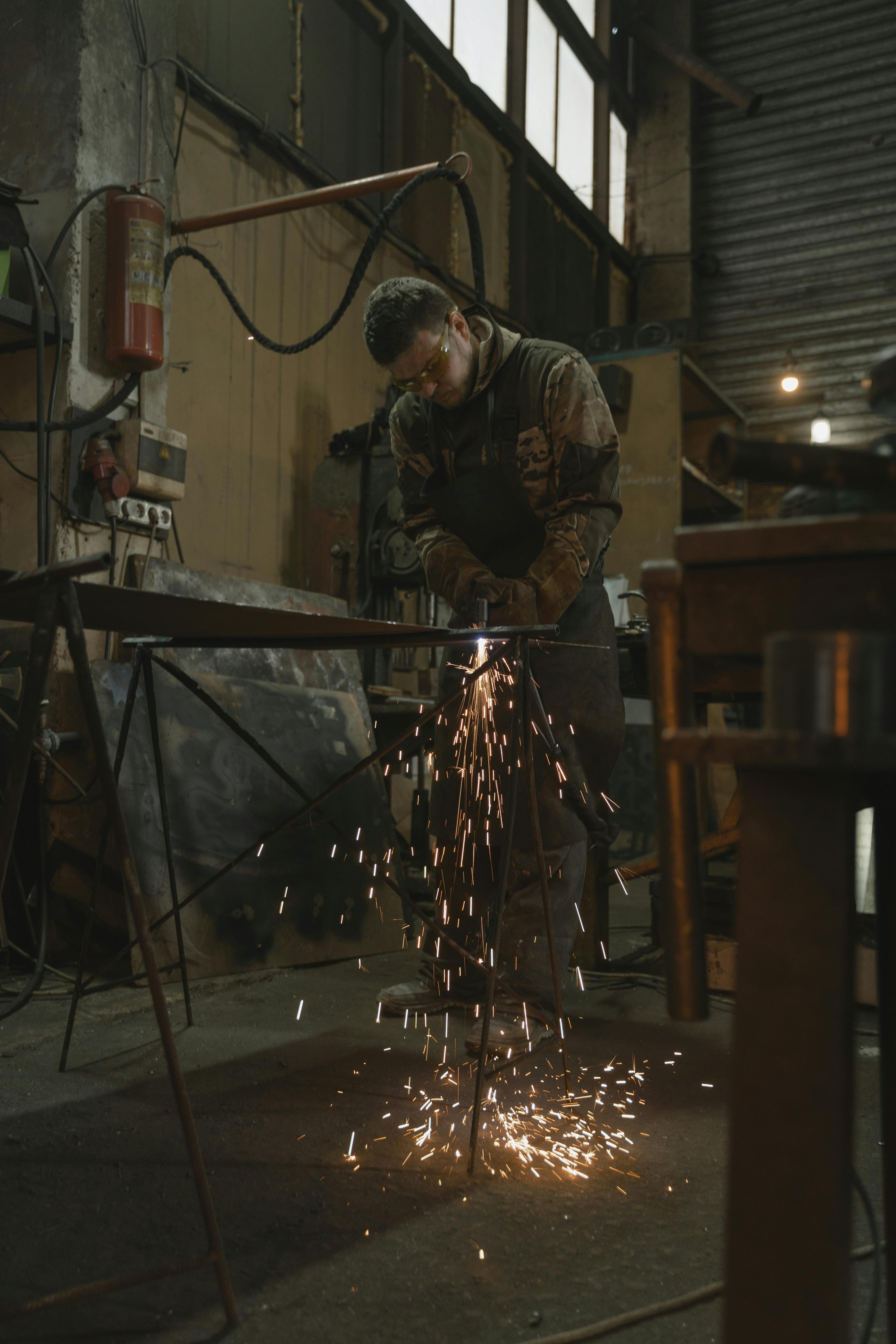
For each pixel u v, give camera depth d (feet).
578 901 7.41
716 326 29.27
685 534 2.26
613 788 18.88
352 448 15.06
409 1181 4.67
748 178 28.99
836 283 27.96
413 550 13.89
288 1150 5.01
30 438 9.80
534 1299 3.65
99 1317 3.50
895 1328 2.71
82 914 9.04
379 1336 3.40
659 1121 5.54
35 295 9.27
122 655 9.71
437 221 20.18
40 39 10.16
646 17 29.78
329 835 10.00
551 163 25.44
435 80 20.18
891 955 2.73
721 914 9.63
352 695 11.62
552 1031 7.16
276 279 15.67
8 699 9.06
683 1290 3.72
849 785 2.02
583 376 6.99
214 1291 3.67
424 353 6.64
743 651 2.26
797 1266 1.98
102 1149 4.96
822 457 2.19
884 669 1.90
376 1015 7.63
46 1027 7.06
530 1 24.09
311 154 16.60
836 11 27.99
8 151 10.22
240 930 8.82
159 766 6.71
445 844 7.52
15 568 9.80
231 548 14.69
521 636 5.36
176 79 12.57
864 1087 6.22
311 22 16.66
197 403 14.11
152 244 10.07
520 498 7.09
